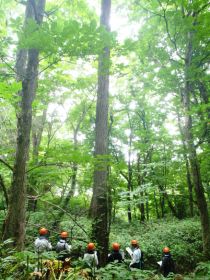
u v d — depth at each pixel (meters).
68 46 4.52
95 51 4.70
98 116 10.05
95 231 8.36
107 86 10.28
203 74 10.97
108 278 4.28
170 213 23.22
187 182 19.27
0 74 6.42
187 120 11.08
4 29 7.55
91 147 20.55
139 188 10.38
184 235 14.50
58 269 3.96
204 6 8.30
